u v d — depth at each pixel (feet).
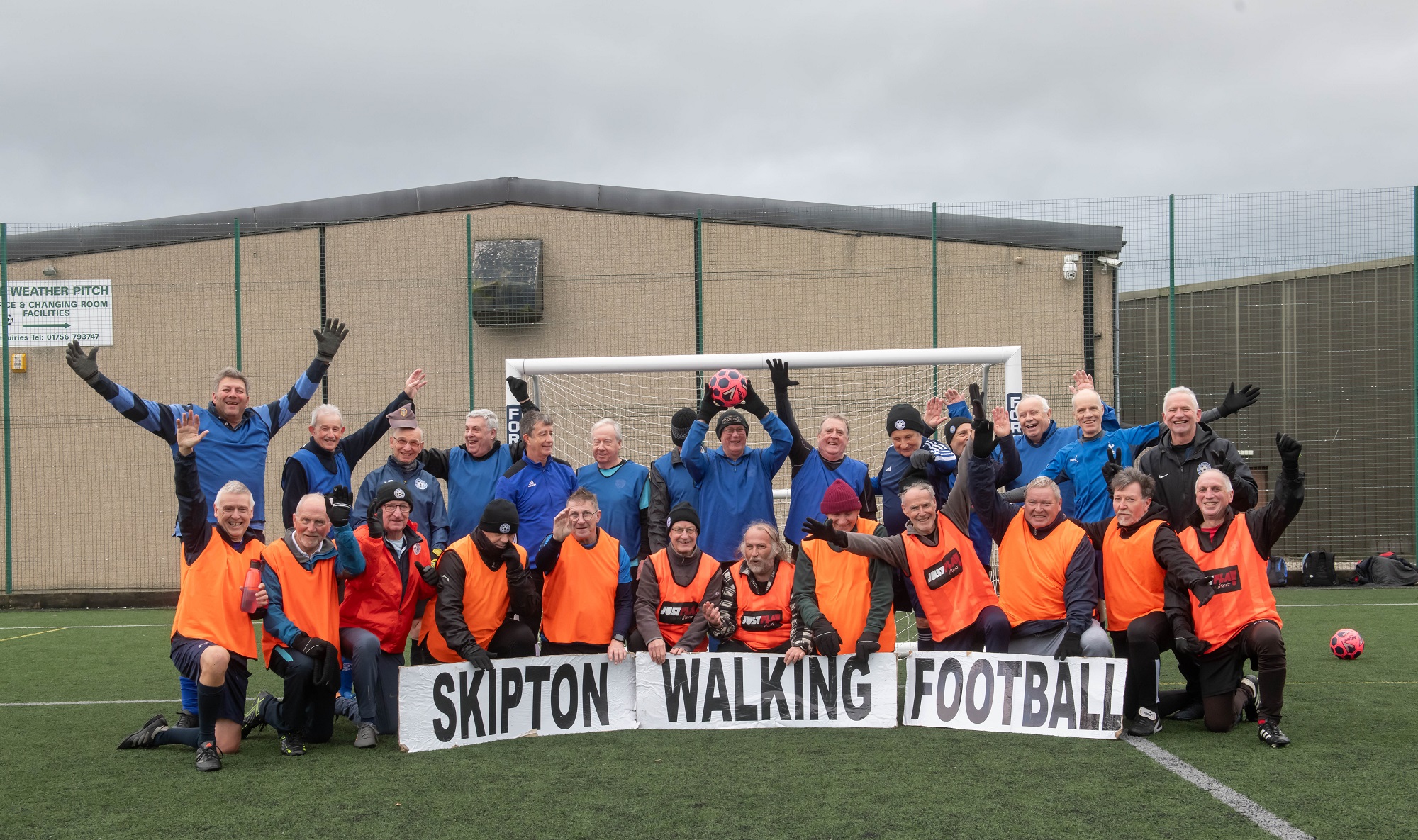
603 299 38.22
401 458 17.72
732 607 16.20
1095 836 10.31
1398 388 35.12
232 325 38.78
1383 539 35.42
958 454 18.57
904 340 37.11
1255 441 35.60
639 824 10.93
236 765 13.76
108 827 11.21
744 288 37.91
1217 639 14.47
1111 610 15.51
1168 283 35.09
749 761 13.41
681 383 37.11
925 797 11.70
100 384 15.42
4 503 39.09
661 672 15.66
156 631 29.78
